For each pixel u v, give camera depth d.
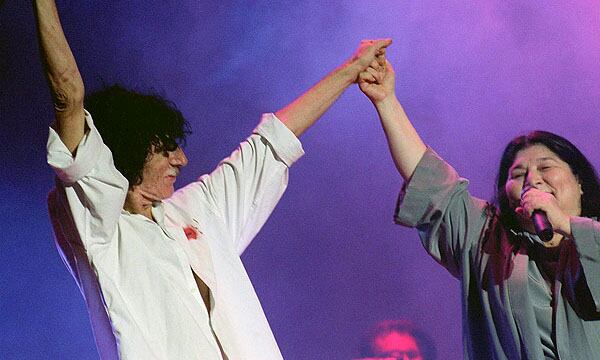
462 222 7.88
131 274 6.29
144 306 6.24
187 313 6.32
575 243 7.34
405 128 7.99
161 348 6.17
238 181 7.20
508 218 7.78
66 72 5.82
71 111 5.91
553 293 7.51
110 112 6.73
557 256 7.60
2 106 16.34
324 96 7.57
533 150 7.87
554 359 7.42
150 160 6.68
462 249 7.82
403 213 8.00
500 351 7.53
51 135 5.95
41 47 5.80
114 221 6.19
